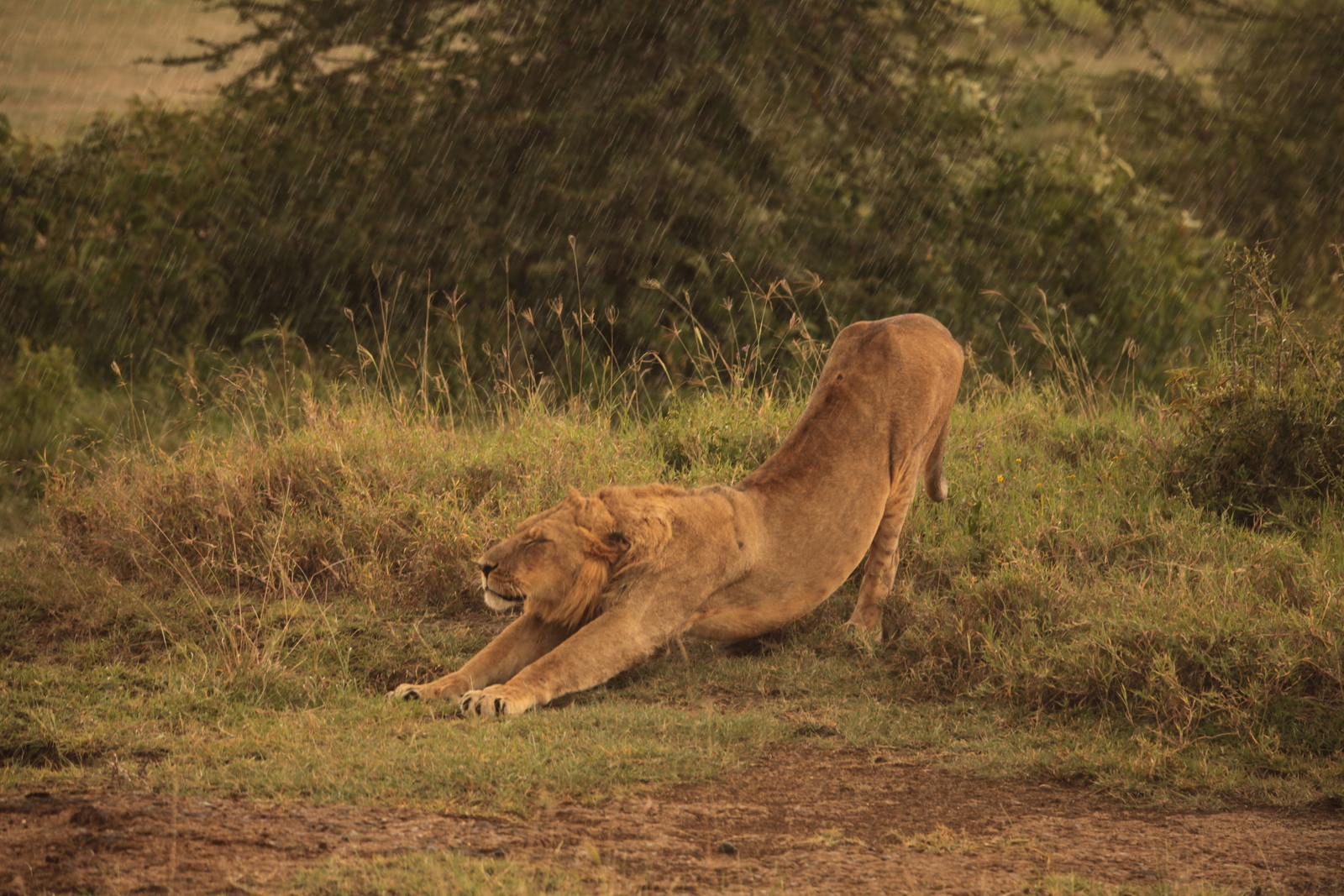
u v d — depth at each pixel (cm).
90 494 1225
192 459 1269
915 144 2052
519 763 720
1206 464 1195
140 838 592
